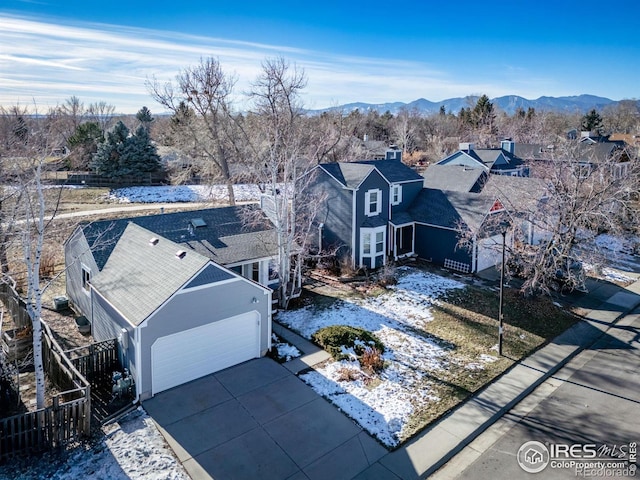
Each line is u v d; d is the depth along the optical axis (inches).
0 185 732.0
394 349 639.8
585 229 883.4
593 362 626.2
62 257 1006.4
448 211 1032.2
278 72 1424.7
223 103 1411.2
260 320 604.7
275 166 791.7
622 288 908.0
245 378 560.4
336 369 582.9
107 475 399.5
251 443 443.8
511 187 1061.8
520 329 711.7
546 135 2586.1
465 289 871.7
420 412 500.1
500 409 511.5
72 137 1860.2
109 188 1834.4
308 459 424.8
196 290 535.8
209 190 1505.9
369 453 434.6
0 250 746.2
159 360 520.7
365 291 862.5
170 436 452.4
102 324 614.9
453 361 612.4
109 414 484.4
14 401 508.1
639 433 472.4
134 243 685.3
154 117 3572.8
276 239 817.5
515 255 858.1
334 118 2143.2
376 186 1005.8
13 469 405.7
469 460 432.8
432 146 2797.7
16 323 705.0
